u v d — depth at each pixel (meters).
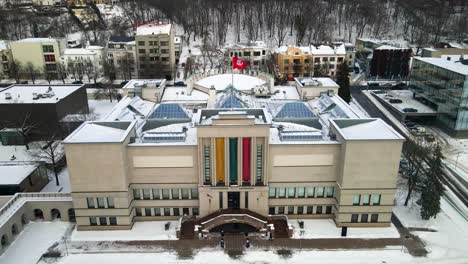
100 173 73.25
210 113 80.62
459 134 122.94
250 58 192.75
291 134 77.75
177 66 195.00
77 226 77.50
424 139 116.12
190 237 74.81
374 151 72.25
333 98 102.50
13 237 75.25
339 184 75.81
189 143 75.62
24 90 129.25
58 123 115.44
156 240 74.31
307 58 184.88
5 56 185.75
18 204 78.19
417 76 147.88
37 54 183.38
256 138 73.62
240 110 80.38
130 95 104.25
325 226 78.44
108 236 75.69
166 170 76.38
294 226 78.25
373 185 74.81
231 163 76.06
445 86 127.12
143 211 79.94
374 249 71.88
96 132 77.19
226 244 72.94
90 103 153.62
